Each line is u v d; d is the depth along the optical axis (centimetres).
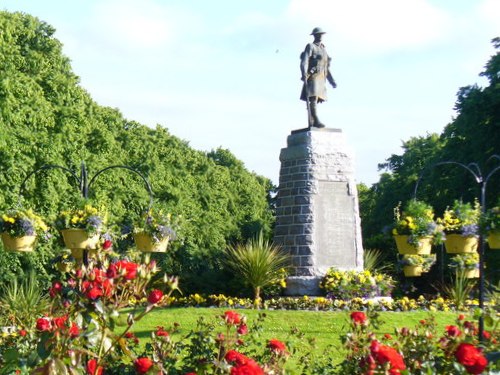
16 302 1424
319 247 2112
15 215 1123
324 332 1582
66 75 2808
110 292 502
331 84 2245
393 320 1703
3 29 2508
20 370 524
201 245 3281
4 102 2323
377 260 2448
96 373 504
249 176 4350
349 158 2195
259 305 1917
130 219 2881
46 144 2502
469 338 628
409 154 4244
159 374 516
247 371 470
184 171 3600
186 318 1705
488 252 2617
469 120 2747
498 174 2714
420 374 590
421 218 1195
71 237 1078
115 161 3059
